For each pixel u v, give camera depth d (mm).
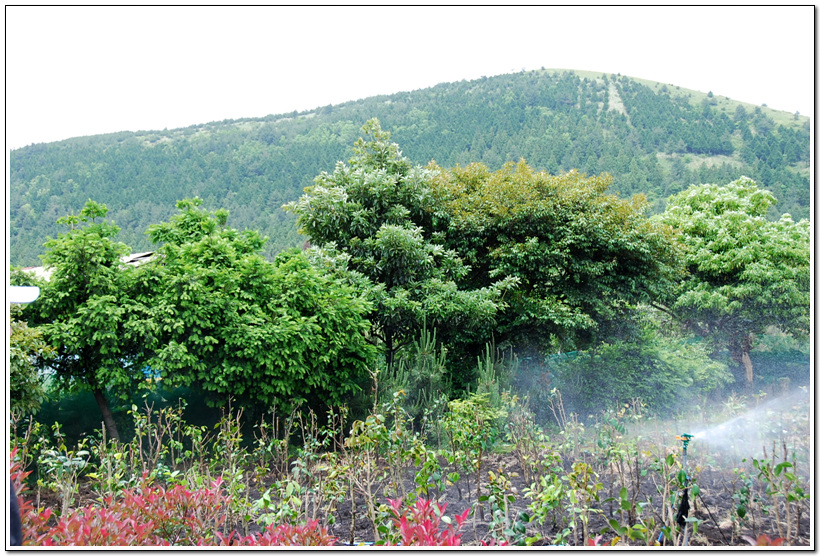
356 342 9812
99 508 4426
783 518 5090
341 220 12406
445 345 12680
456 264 12859
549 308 13062
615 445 5781
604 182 14883
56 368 8188
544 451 6641
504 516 4453
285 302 9055
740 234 17781
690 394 13531
